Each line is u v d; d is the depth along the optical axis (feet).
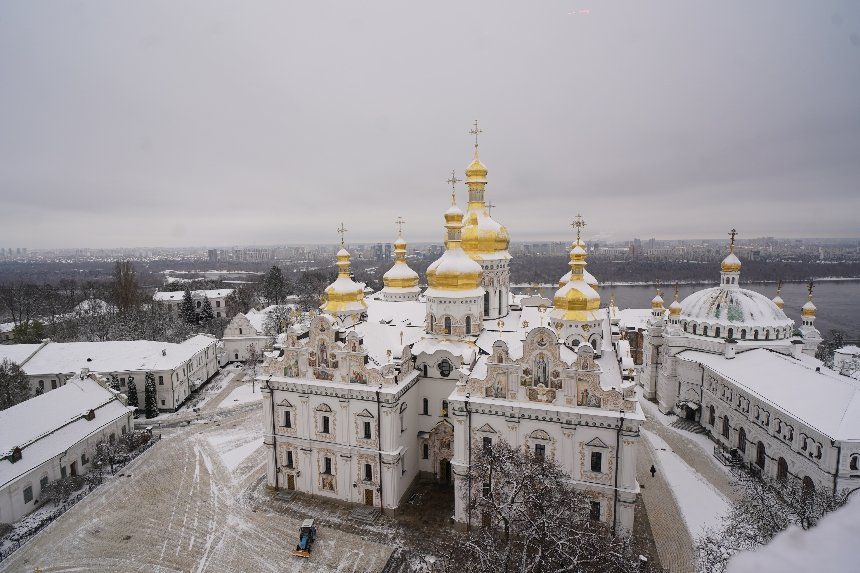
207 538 208.95
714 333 321.93
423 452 247.50
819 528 23.98
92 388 293.43
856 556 21.34
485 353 235.61
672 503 228.63
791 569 21.26
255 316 506.89
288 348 236.02
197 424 327.67
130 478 256.73
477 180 270.46
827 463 200.44
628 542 180.86
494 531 189.78
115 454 269.03
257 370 444.55
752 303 321.52
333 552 199.41
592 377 192.75
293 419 236.63
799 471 218.38
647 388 359.87
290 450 239.71
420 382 245.24
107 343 382.22
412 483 242.78
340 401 225.97
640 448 282.77
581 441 194.39
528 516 156.87
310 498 236.22
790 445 224.74
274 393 238.89
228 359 471.21
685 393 322.14
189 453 284.41
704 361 306.55
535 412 197.88
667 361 330.75
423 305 293.02
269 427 240.12
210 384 410.31
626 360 206.80
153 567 192.34
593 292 238.89
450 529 211.82
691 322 331.98
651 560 191.52
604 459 193.16
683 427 311.47
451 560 164.55
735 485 237.25
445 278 239.71
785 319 320.91
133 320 511.81
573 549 153.07
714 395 294.87
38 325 504.02
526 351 198.90
